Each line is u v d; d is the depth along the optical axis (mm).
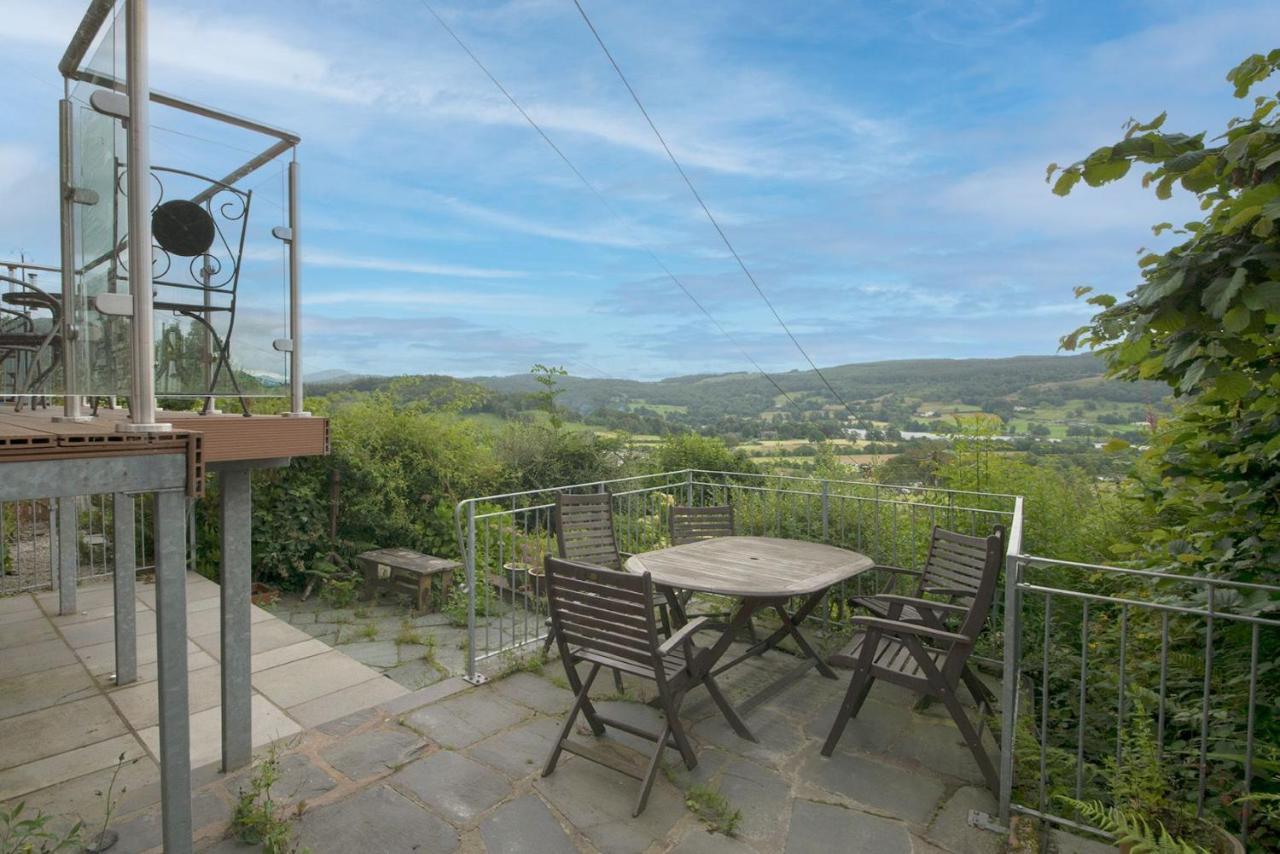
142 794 2984
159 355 2791
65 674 4312
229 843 2633
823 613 4965
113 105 2180
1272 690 2697
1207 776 2658
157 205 2773
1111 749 3109
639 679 4184
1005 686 2777
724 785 3064
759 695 3842
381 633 5254
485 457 8289
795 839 2680
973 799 2961
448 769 3154
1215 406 2865
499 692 3990
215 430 2721
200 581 6289
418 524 7223
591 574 3049
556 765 3188
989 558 3029
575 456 9430
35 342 3732
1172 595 2932
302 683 4098
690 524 5145
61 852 2559
